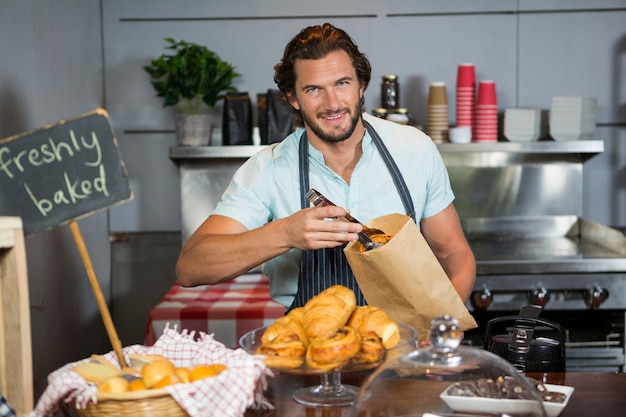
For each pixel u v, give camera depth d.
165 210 3.99
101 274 3.97
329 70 1.84
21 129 3.01
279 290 2.20
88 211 1.46
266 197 2.06
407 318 1.65
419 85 3.91
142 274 4.02
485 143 3.56
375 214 2.05
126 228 4.00
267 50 3.91
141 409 1.25
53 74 3.39
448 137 3.69
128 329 4.03
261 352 1.35
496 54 3.89
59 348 3.42
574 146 3.54
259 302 2.95
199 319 2.79
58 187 1.46
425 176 2.09
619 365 3.25
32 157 1.45
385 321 1.38
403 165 2.06
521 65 3.89
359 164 2.03
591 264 3.23
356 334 1.35
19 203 1.44
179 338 1.52
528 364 1.67
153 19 3.91
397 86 3.67
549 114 3.78
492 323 1.74
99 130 1.47
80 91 3.73
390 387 1.24
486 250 3.55
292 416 1.39
